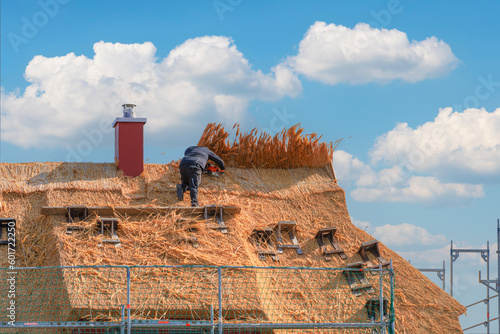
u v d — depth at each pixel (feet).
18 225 42.52
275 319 37.81
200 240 41.50
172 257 40.09
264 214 46.78
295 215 47.42
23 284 38.52
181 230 41.91
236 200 47.55
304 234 45.88
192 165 46.73
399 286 43.42
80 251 39.34
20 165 47.39
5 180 45.57
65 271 37.32
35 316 36.83
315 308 39.81
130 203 45.62
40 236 41.91
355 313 40.14
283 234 45.75
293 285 41.09
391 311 36.99
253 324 34.78
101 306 35.63
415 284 44.04
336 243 45.62
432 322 41.78
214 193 47.88
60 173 47.24
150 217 43.52
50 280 38.37
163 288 37.27
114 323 34.01
